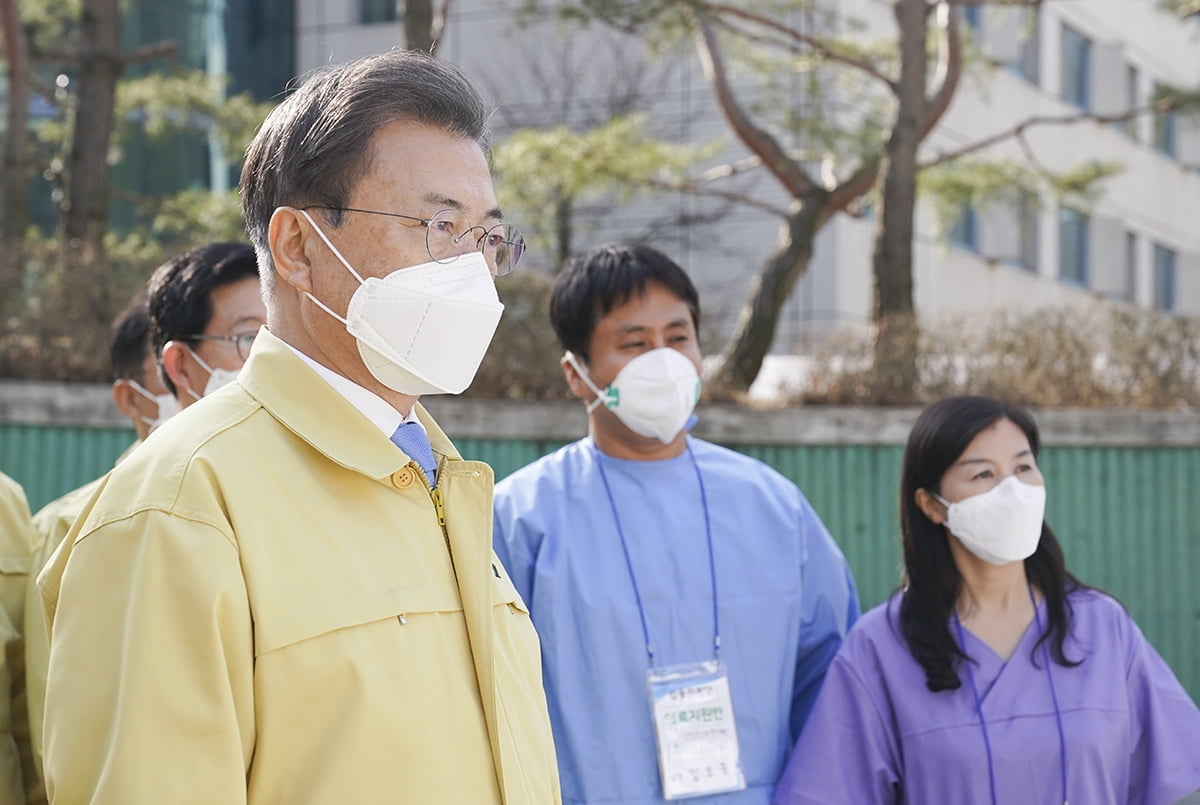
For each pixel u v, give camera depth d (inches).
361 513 66.0
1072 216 745.0
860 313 565.0
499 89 601.3
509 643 74.0
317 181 66.1
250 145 70.5
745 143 358.0
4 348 264.4
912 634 120.6
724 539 123.0
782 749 121.3
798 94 449.1
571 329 126.4
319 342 68.5
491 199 69.1
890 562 287.7
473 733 65.7
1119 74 742.5
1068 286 740.0
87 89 315.9
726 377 324.8
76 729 58.8
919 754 117.1
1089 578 288.5
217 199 369.1
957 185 403.2
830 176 398.0
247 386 67.2
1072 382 301.0
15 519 100.9
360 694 61.1
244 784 58.7
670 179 400.5
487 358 283.3
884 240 321.7
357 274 66.2
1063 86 720.3
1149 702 121.0
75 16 384.5
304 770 60.6
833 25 410.6
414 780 61.9
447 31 610.9
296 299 68.8
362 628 62.5
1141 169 805.9
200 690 58.6
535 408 274.7
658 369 121.3
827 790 116.6
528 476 124.8
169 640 58.9
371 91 66.6
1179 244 866.8
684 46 398.9
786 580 123.5
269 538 62.1
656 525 122.1
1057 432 287.9
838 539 287.0
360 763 60.6
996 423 121.0
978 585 122.2
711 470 127.3
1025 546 117.7
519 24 368.5
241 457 63.4
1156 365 303.3
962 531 119.2
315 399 66.6
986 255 650.8
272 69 615.8
